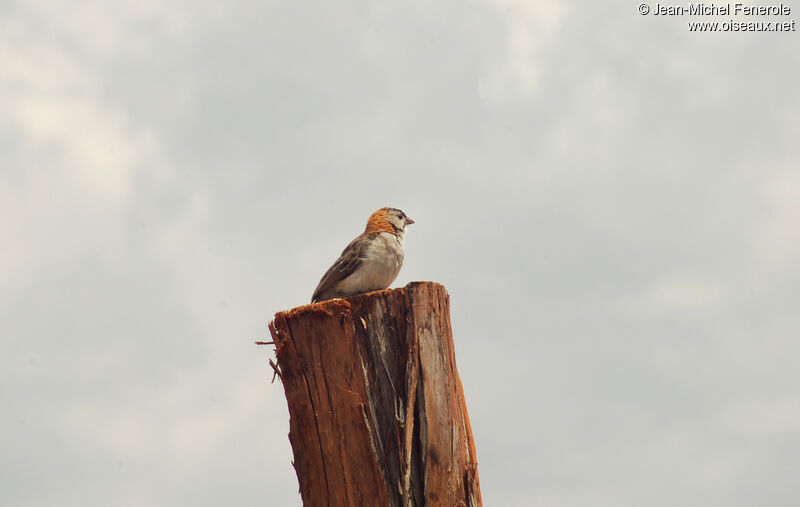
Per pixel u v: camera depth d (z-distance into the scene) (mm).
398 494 11695
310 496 12180
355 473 11828
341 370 12055
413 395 11891
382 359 12047
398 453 11781
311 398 12203
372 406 11906
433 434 11844
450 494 11750
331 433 12016
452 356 12430
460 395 12430
